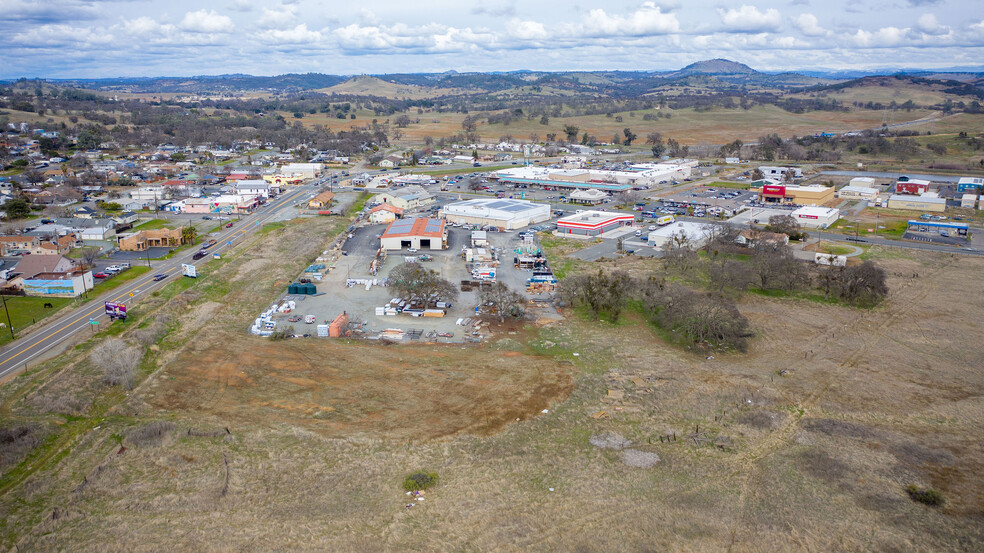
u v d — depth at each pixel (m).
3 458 47.25
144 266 101.69
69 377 60.56
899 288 91.56
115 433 52.09
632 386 61.34
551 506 43.09
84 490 44.62
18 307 80.50
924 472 47.00
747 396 59.28
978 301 85.56
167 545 38.97
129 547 38.81
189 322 77.75
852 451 49.94
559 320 79.62
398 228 121.25
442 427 53.41
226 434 51.97
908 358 67.75
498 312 80.56
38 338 70.69
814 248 114.69
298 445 50.38
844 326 77.38
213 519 41.59
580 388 60.66
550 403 57.72
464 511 42.44
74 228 121.56
